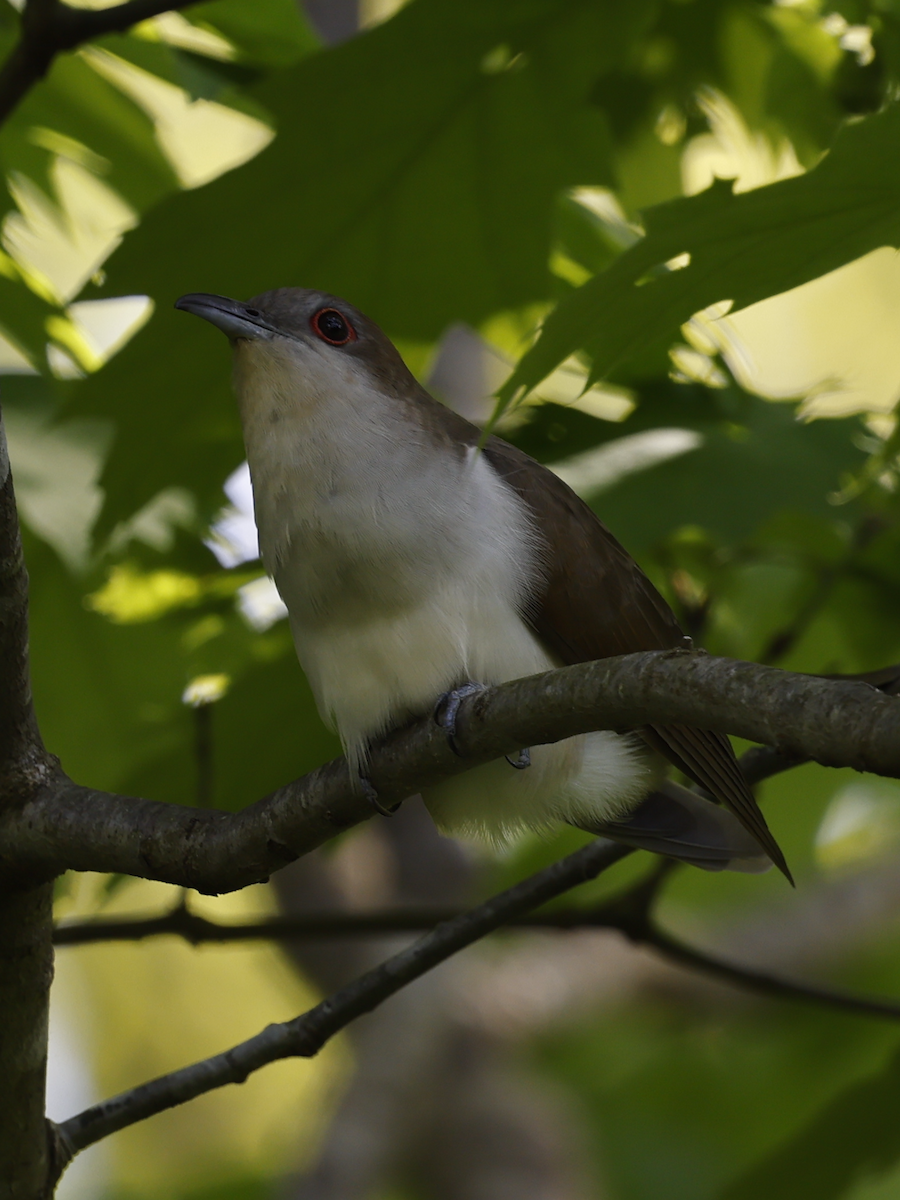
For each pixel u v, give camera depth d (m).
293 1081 20.62
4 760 6.37
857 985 16.19
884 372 18.22
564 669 5.60
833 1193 11.17
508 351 10.37
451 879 14.48
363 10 13.56
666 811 8.52
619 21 9.16
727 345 10.30
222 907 18.36
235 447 9.73
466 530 7.42
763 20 10.52
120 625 11.01
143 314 9.21
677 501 8.75
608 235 10.69
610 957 16.39
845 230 6.28
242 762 10.41
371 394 7.77
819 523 9.98
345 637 7.44
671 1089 16.36
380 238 9.69
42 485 9.75
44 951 6.41
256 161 9.08
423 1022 14.51
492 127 9.44
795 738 4.46
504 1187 13.68
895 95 9.74
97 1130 7.25
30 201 11.46
